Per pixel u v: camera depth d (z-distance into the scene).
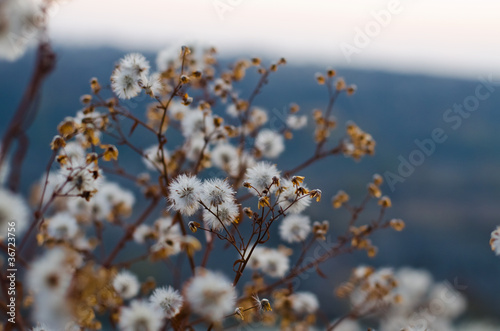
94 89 0.39
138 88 0.37
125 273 0.39
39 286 0.34
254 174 0.35
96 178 0.36
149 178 0.43
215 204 0.35
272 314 0.42
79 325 0.36
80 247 0.40
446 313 0.42
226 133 0.42
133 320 0.35
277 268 0.42
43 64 0.37
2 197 0.34
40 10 0.33
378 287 0.42
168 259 0.42
